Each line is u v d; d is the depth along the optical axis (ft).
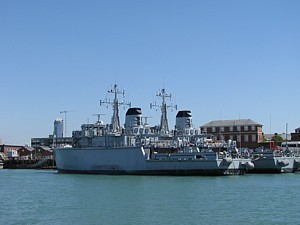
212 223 134.00
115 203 172.76
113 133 326.44
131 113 343.26
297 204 167.43
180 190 210.38
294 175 308.19
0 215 151.84
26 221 140.67
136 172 302.45
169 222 135.74
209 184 236.22
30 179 304.91
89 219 141.90
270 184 237.04
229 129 540.11
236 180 260.01
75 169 333.21
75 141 343.46
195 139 346.54
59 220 141.28
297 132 577.43
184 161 289.33
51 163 522.88
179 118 364.79
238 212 151.02
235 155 314.55
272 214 147.33
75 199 186.80
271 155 333.42
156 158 302.04
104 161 316.60
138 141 318.65
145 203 171.42
